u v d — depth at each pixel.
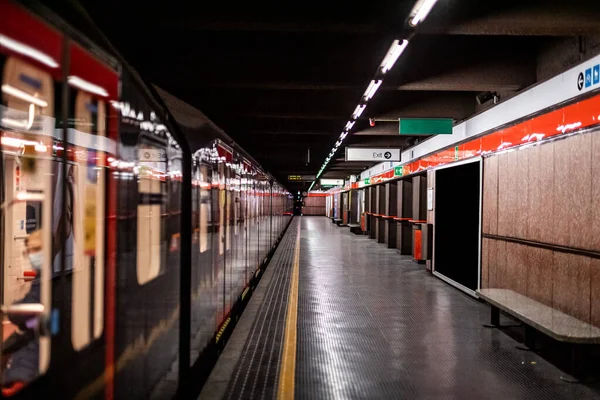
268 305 7.82
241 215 7.19
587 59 5.20
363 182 25.39
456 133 9.76
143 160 2.84
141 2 5.02
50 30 1.87
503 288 7.34
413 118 9.21
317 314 7.15
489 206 7.91
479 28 5.11
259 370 4.62
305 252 16.98
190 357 3.66
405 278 10.85
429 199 11.73
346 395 4.04
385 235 20.70
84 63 2.14
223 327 5.34
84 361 2.81
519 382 4.38
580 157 5.34
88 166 5.69
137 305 2.76
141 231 2.82
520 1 5.07
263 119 12.52
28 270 6.45
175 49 7.07
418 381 4.39
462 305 7.88
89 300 3.31
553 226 5.91
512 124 7.07
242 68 7.14
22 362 3.71
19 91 2.15
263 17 5.10
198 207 4.04
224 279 5.43
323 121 12.41
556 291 5.83
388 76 7.18
